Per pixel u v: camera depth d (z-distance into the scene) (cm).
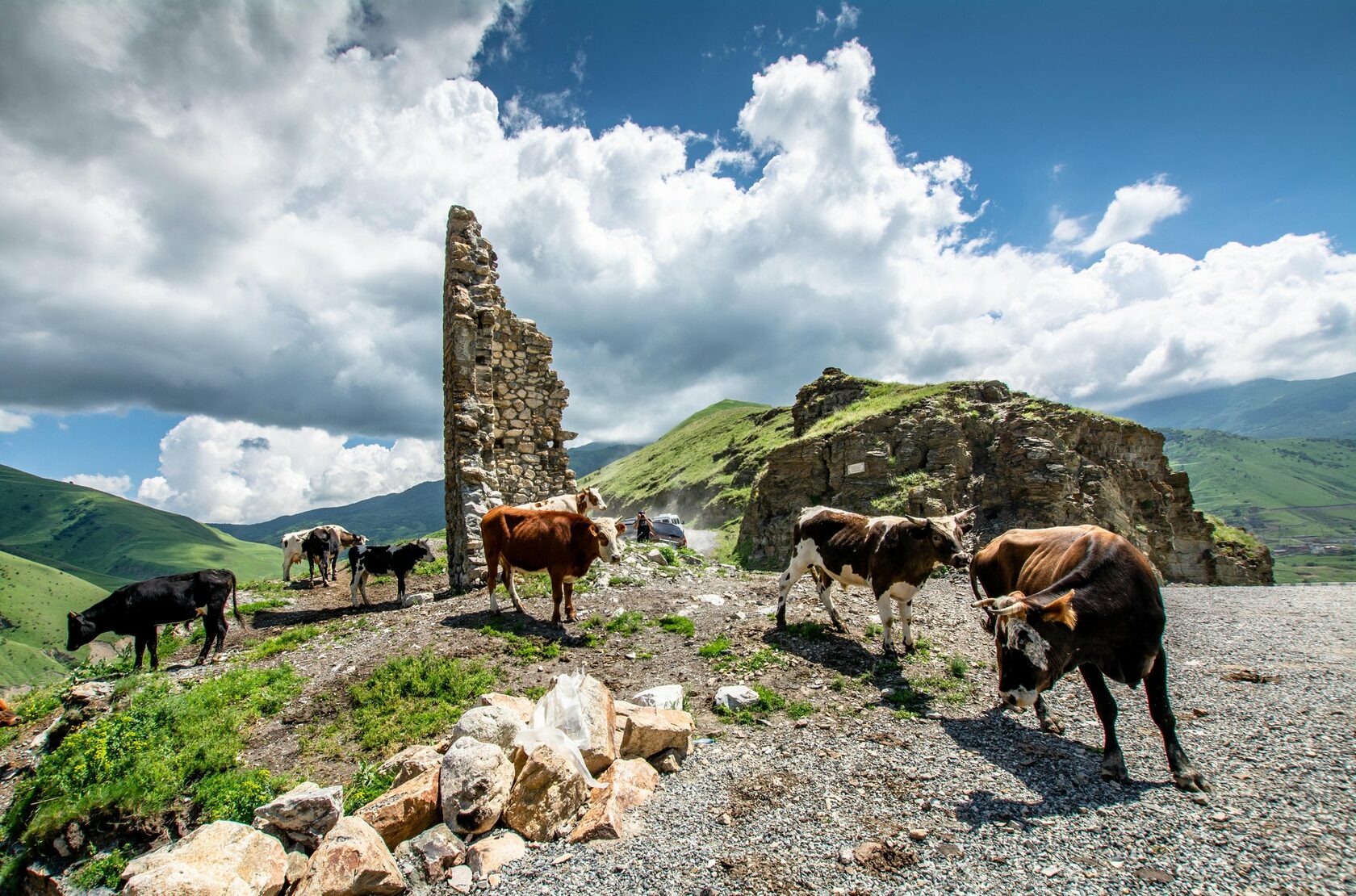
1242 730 734
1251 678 916
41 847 703
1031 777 648
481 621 1295
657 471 14438
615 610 1373
